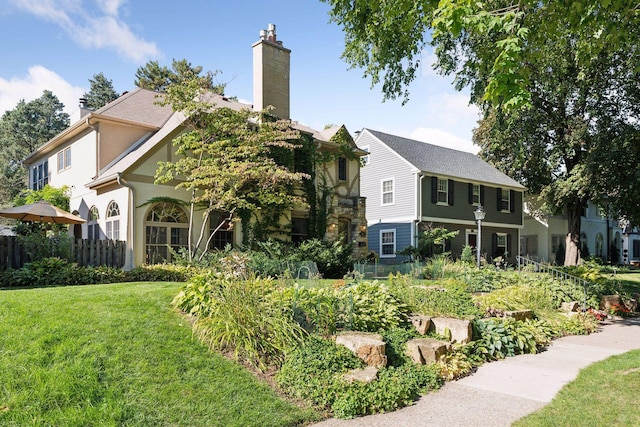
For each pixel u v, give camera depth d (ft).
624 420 13.94
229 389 15.29
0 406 12.44
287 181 48.93
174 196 47.70
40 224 50.67
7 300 20.47
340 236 61.11
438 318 24.39
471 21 17.16
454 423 14.48
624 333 30.71
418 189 75.56
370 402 15.55
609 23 22.21
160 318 19.74
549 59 41.24
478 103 59.52
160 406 13.66
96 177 52.49
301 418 14.44
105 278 36.68
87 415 12.53
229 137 48.65
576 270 45.42
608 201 73.00
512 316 28.53
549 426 13.76
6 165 136.46
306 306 20.83
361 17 32.35
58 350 15.37
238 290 20.30
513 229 93.97
